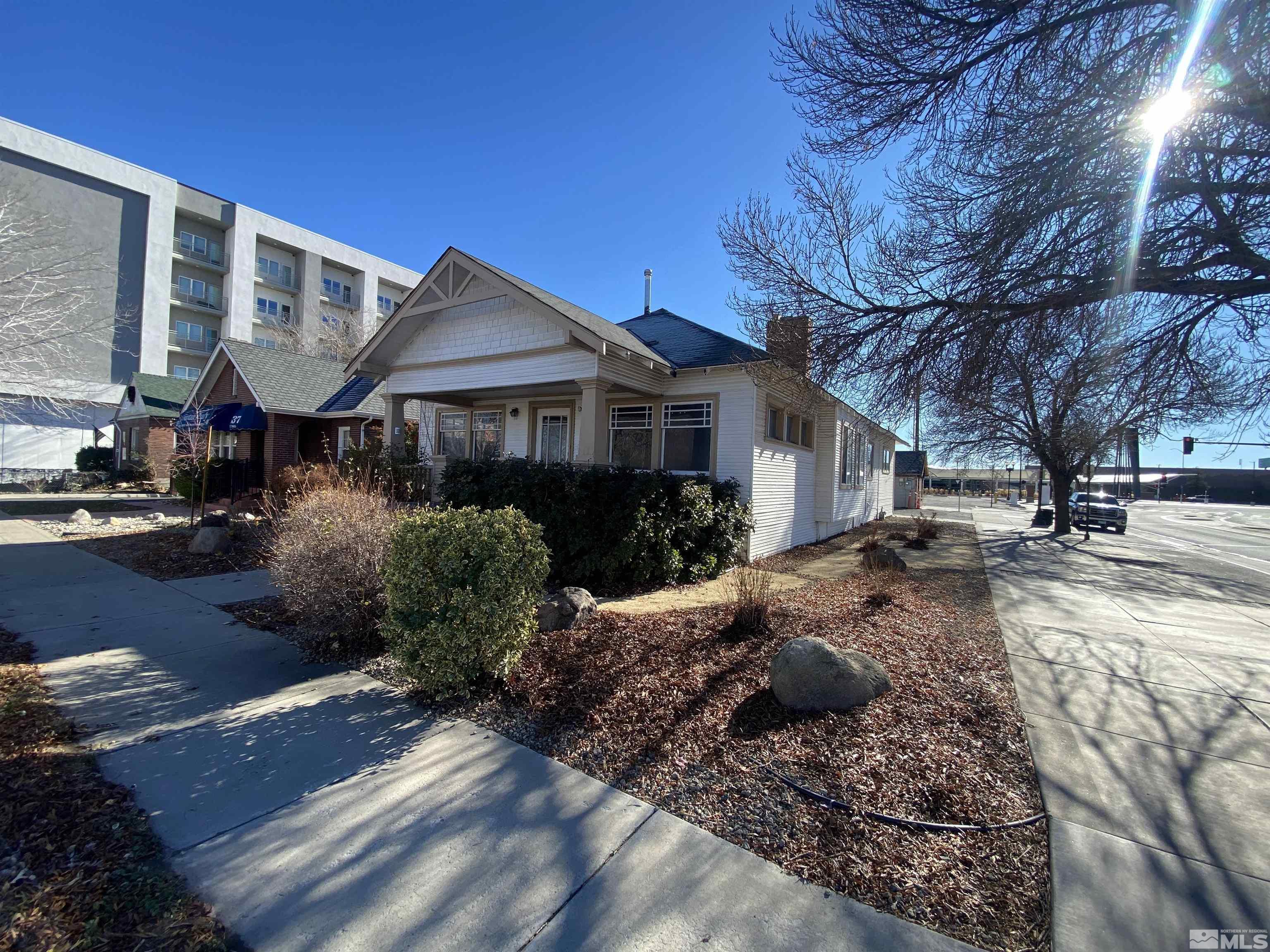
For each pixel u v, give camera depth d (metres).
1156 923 2.19
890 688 4.32
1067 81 5.25
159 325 37.56
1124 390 6.45
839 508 17.42
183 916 2.11
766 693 4.24
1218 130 4.95
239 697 4.20
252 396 17.55
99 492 20.55
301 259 45.41
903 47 5.50
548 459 13.34
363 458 12.02
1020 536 21.25
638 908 2.22
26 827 2.56
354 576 5.01
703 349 12.17
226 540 9.48
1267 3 4.19
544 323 10.09
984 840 2.68
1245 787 3.18
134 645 5.21
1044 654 5.61
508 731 3.74
